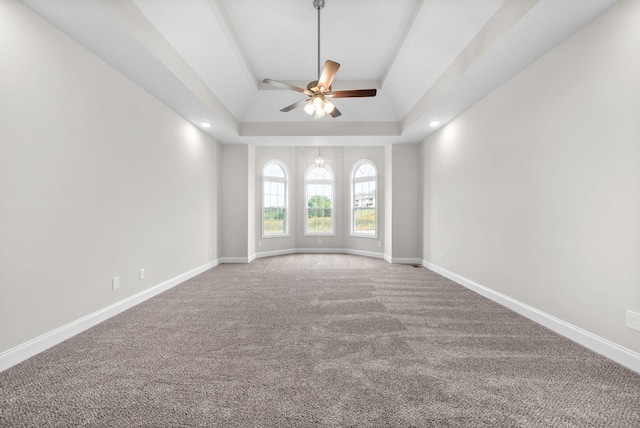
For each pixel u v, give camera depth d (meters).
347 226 7.87
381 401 1.57
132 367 1.91
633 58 1.87
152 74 3.02
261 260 6.56
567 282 2.40
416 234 6.12
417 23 3.07
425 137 5.54
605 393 1.64
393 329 2.58
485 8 2.53
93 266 2.65
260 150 7.20
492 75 3.04
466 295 3.69
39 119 2.12
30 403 1.54
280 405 1.53
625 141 1.93
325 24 3.37
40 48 2.13
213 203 5.66
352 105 5.07
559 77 2.46
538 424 1.40
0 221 1.87
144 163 3.41
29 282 2.06
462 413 1.47
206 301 3.42
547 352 2.14
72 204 2.41
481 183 3.70
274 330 2.55
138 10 2.43
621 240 1.96
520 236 2.98
